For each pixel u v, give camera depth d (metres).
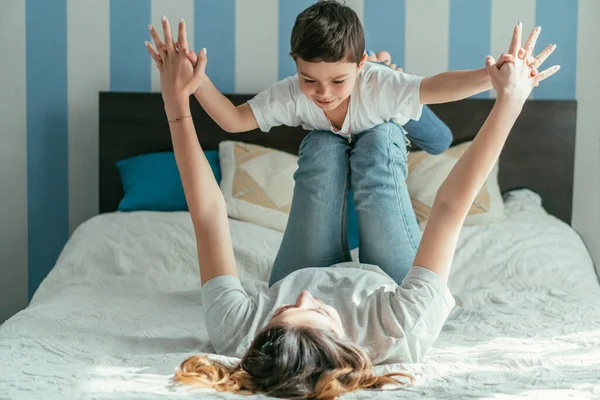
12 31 3.40
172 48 1.68
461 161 1.64
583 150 3.43
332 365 1.38
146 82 3.43
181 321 2.19
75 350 1.79
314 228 2.00
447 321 2.21
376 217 1.96
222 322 1.65
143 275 2.66
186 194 1.74
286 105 1.94
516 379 1.51
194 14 3.40
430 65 3.42
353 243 3.03
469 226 2.96
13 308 3.49
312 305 1.52
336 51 1.62
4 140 3.43
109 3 3.40
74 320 2.12
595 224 3.45
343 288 1.72
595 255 3.45
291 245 2.04
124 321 2.15
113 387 1.45
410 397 1.38
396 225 1.96
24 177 3.45
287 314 1.47
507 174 3.37
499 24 3.40
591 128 3.42
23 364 1.63
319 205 1.99
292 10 3.40
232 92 3.43
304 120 1.99
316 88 1.68
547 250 2.74
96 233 2.84
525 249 2.73
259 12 3.40
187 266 2.72
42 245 3.47
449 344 1.92
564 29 3.40
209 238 1.74
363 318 1.61
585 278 2.67
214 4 3.40
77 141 3.44
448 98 1.79
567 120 3.35
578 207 3.45
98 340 1.89
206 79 1.86
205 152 3.30
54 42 3.41
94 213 3.46
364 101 1.88
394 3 3.40
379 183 1.95
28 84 3.42
